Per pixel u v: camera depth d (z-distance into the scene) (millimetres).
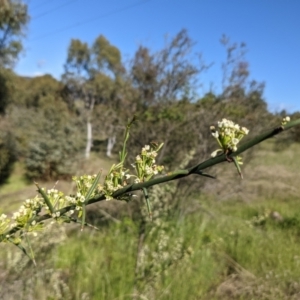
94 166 11664
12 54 22016
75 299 4090
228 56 7938
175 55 7699
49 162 18766
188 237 6074
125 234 6047
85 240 6109
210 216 7809
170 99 7543
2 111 24594
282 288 4605
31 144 19406
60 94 35562
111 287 4340
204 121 7332
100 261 5121
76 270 4699
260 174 10320
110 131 7828
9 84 23734
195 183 7242
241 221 7613
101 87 25734
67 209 1212
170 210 6586
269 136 955
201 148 7270
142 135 7340
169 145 7355
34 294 3758
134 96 7695
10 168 21047
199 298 4453
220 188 8406
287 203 9477
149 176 1160
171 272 4570
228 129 994
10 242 1204
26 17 21062
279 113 8102
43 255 3980
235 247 5949
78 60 31641
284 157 13164
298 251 5949
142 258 4352
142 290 4137
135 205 6629
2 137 22188
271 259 5609
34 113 26000
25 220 1201
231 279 4875
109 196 1175
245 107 7934
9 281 3674
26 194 8898
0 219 1215
